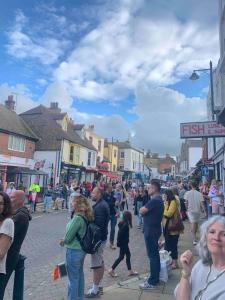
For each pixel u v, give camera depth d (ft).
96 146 162.81
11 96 119.34
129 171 206.39
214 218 8.64
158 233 20.42
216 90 63.16
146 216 20.51
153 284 20.02
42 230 42.75
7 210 12.84
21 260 15.23
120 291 19.58
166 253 22.98
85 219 16.83
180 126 36.42
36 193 67.05
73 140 122.83
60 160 112.06
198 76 58.54
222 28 41.91
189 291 8.27
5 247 12.25
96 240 16.63
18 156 98.58
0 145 91.25
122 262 27.53
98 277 18.93
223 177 58.65
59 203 75.77
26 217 14.35
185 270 8.50
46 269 24.79
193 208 33.58
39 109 124.67
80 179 130.21
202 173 89.45
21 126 106.73
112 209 33.14
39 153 112.88
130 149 211.41
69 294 16.43
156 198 20.58
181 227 24.64
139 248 33.60
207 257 8.45
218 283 7.75
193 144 171.01
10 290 19.66
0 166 77.30
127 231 23.76
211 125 35.32
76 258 16.39
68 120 127.85
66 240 16.55
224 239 8.19
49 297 18.98
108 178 156.04
